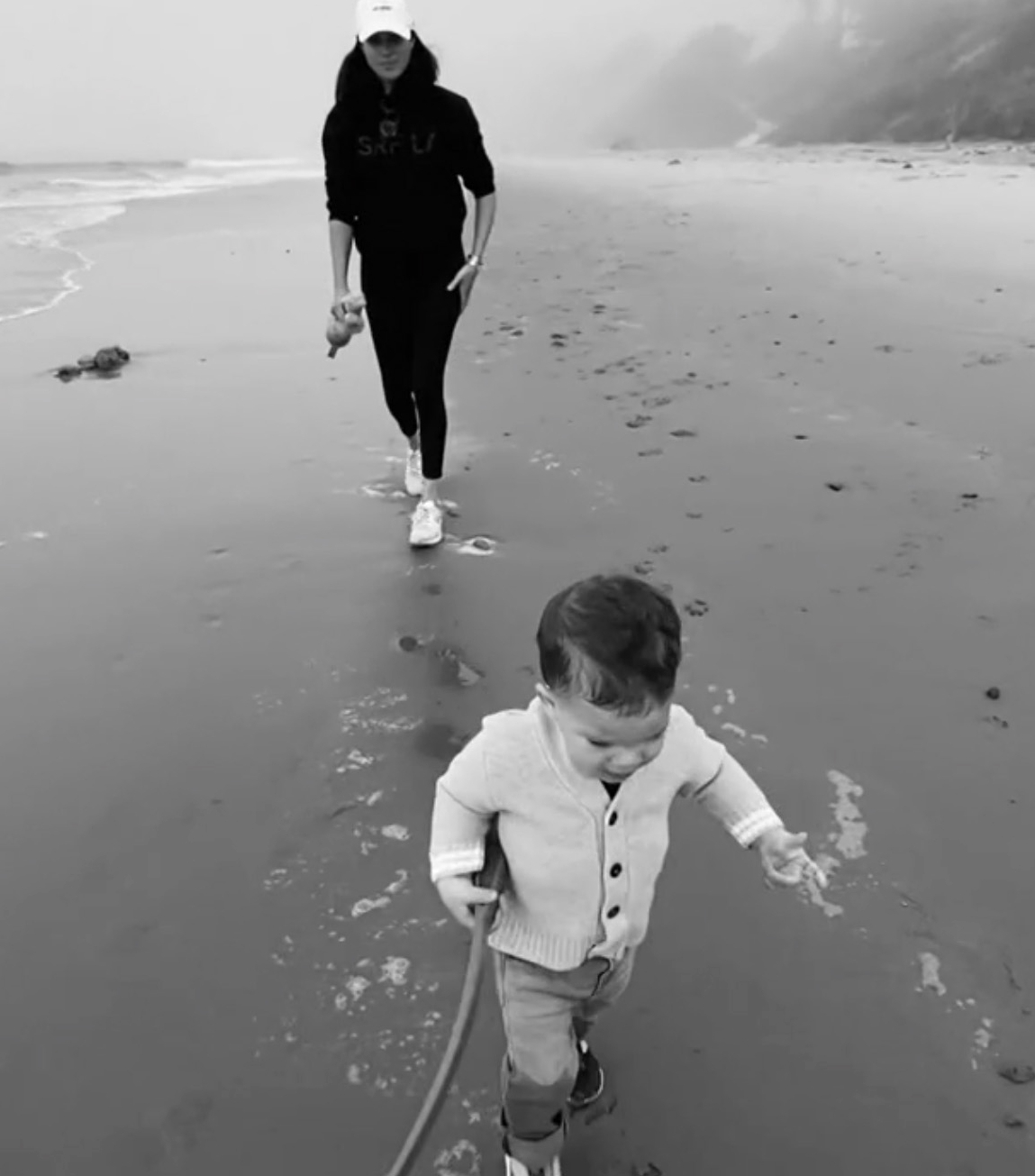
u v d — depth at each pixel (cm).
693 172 1741
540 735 147
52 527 404
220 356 630
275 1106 183
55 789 261
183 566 372
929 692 280
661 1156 173
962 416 457
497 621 327
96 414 530
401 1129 178
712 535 371
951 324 586
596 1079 183
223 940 216
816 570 344
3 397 555
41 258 973
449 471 439
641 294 724
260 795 257
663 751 151
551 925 153
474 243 385
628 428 473
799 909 216
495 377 559
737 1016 195
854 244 830
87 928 220
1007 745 259
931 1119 176
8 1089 188
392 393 405
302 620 334
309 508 416
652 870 155
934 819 237
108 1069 191
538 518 394
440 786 155
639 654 130
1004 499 381
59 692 300
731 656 300
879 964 203
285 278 866
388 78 338
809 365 539
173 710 291
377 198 360
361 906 223
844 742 263
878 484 401
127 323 712
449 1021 196
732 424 469
